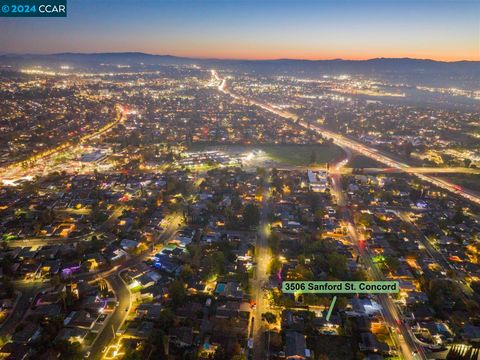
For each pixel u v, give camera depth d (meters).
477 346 123.50
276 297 142.75
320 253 181.38
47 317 131.38
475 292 155.12
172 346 121.56
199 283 154.50
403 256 182.62
